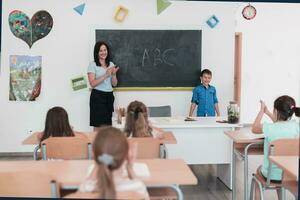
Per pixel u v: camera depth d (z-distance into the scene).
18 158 4.96
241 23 7.05
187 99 5.14
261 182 2.72
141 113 2.75
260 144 3.07
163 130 3.42
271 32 7.12
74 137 2.55
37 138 2.98
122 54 5.02
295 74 7.24
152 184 1.87
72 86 5.02
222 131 3.77
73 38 4.98
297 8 7.08
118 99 5.06
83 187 1.70
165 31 5.04
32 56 4.96
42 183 1.81
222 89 5.17
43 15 4.93
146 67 5.06
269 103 7.28
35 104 5.04
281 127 2.75
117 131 1.69
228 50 5.13
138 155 2.48
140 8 5.00
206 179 4.15
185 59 5.09
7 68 4.97
